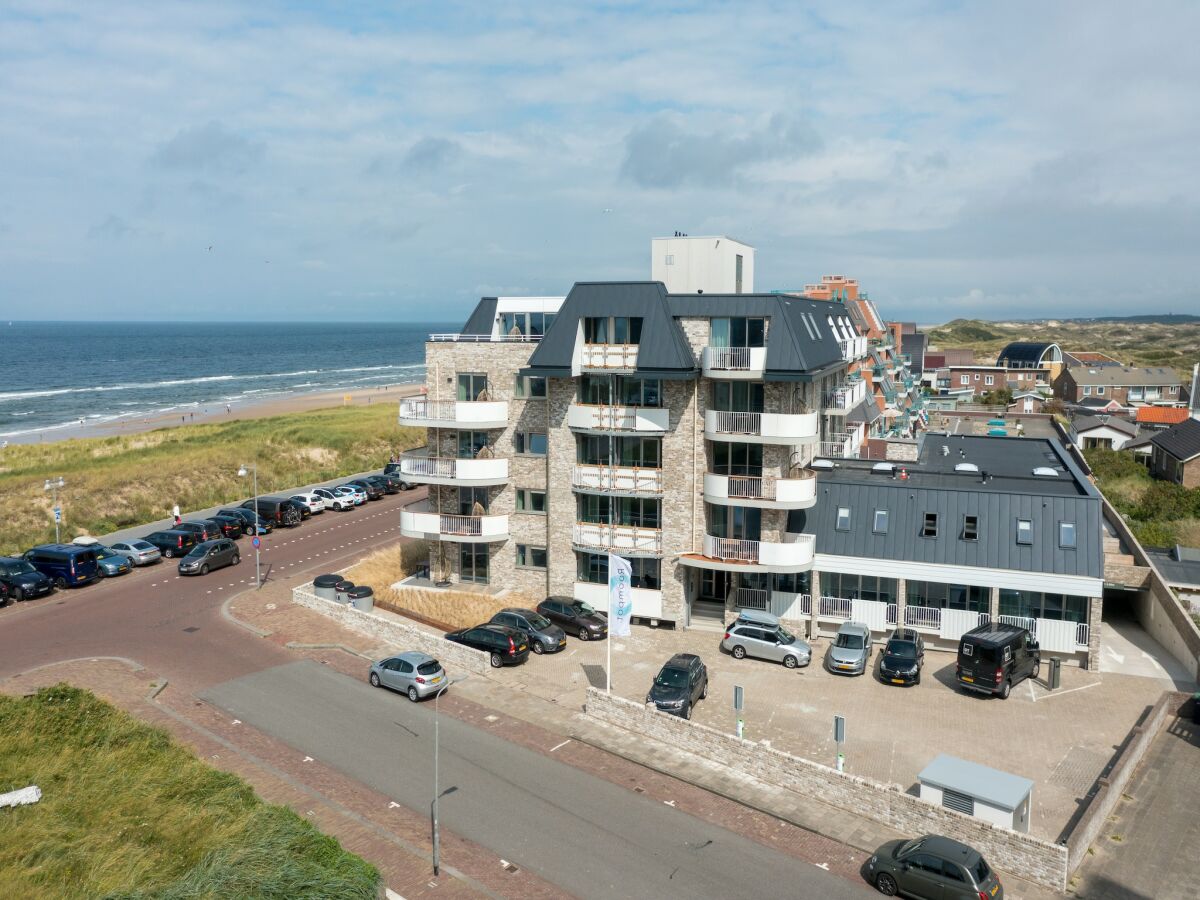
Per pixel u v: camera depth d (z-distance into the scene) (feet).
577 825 83.56
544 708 110.11
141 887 66.23
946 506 131.13
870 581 133.49
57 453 284.00
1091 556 121.70
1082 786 90.94
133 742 93.76
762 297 128.47
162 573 167.84
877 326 296.51
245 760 94.53
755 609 135.85
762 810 87.10
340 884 66.69
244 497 241.76
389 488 250.37
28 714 96.78
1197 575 150.41
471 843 80.12
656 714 101.86
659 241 157.99
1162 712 106.32
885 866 73.67
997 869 77.56
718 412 130.21
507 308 149.18
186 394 574.15
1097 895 73.77
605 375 136.77
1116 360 618.85
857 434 193.67
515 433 147.02
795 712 108.68
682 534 136.56
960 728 104.17
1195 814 86.69
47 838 73.31
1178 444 244.22
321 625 137.59
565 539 143.33
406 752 97.66
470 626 135.95
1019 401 401.08
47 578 152.87
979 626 122.93
